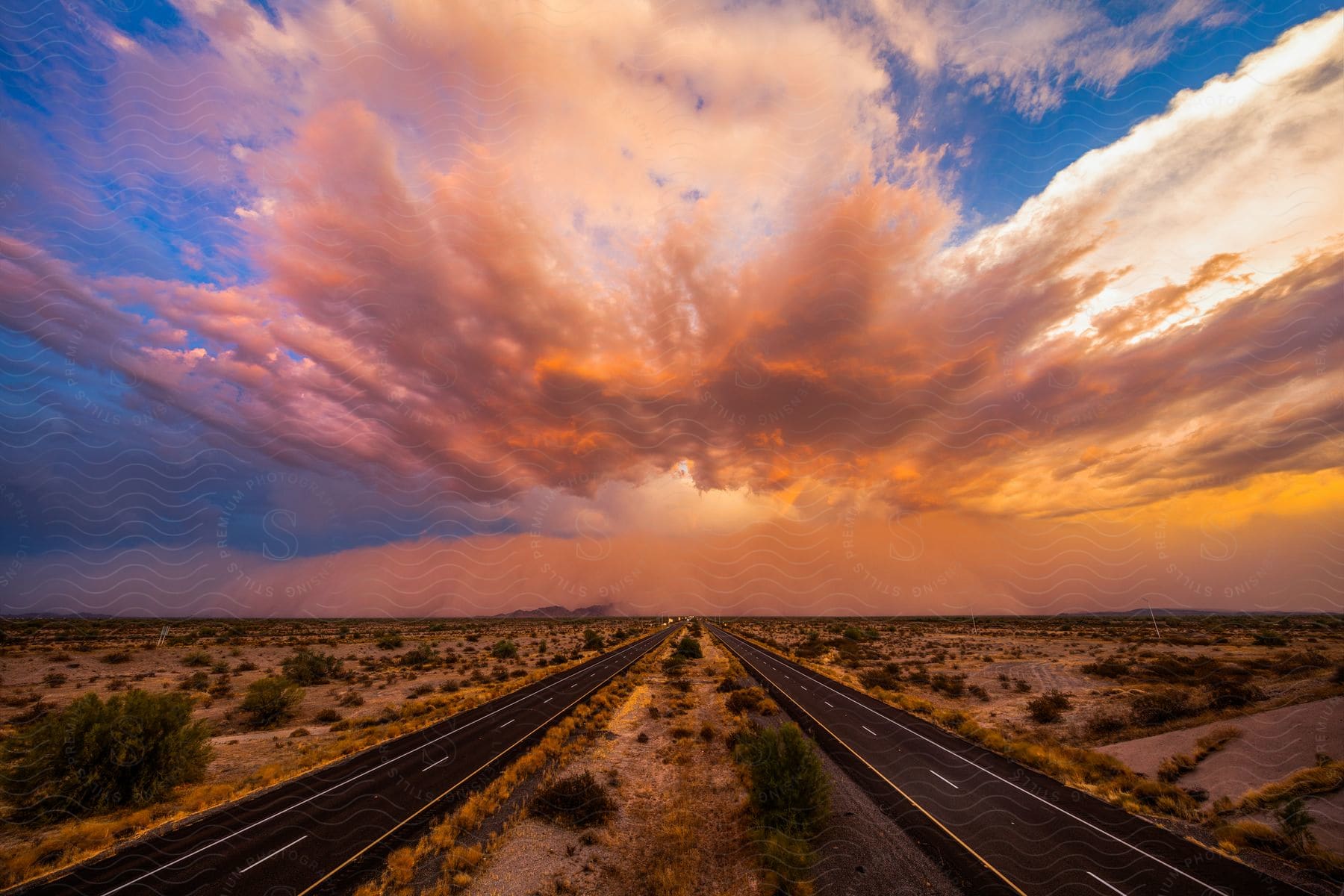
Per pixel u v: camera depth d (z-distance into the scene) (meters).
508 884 8.35
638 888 8.28
